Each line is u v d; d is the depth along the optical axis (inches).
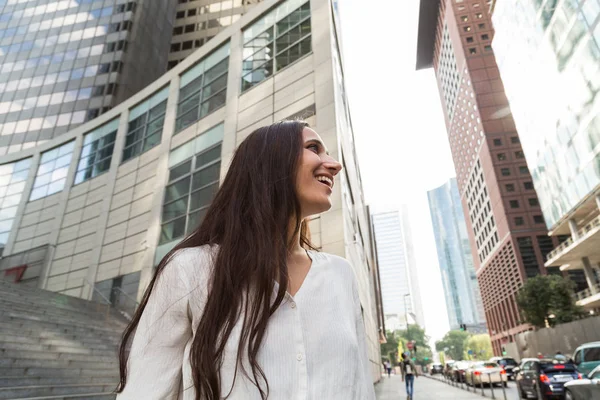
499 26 1822.1
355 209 1024.9
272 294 31.9
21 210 1095.6
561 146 1330.0
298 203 40.8
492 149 2896.2
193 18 2127.2
